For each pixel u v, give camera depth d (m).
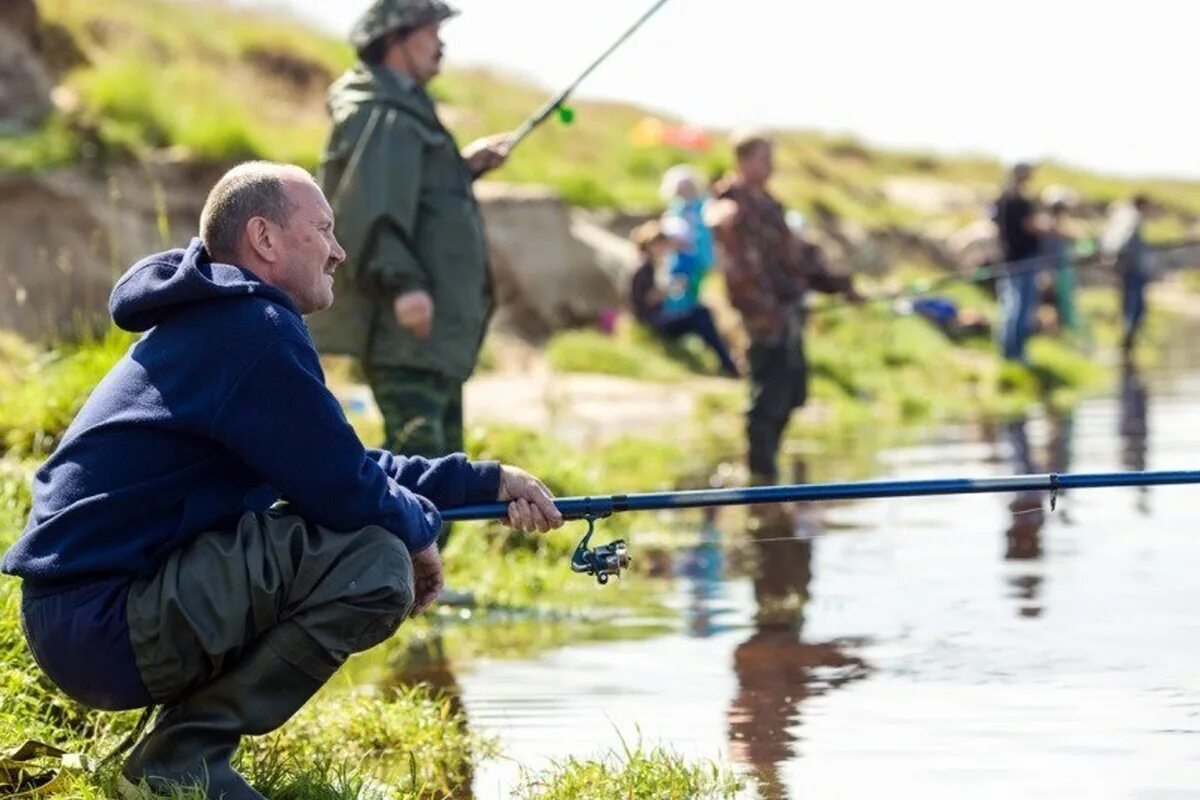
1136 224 41.22
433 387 11.98
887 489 7.82
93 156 25.62
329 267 7.41
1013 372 31.06
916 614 12.15
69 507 6.94
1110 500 17.38
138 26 34.62
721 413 25.91
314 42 40.41
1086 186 82.44
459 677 10.53
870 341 32.38
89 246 24.53
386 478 7.18
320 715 9.05
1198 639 11.08
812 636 11.54
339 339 11.95
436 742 8.94
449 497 7.63
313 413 6.96
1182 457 20.64
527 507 7.65
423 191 11.98
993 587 13.05
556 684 10.33
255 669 6.98
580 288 32.03
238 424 6.92
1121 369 36.28
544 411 24.62
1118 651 10.80
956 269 47.81
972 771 8.38
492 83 51.03
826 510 17.38
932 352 32.84
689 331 30.80
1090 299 52.09
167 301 7.05
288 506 7.21
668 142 47.59
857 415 27.17
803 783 8.25
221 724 7.03
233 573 6.90
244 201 7.23
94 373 13.27
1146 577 13.23
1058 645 11.02
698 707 9.72
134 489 6.94
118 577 6.93
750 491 7.80
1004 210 31.94
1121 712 9.38
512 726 9.40
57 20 30.91
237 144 27.97
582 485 15.75
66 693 7.12
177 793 6.87
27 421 12.79
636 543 15.45
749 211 18.81
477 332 12.18
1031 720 9.26
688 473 19.61
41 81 26.91
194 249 7.19
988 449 22.20
